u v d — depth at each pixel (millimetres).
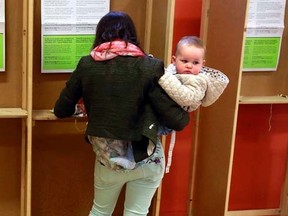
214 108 2664
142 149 1966
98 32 1969
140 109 1933
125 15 1979
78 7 2348
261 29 2693
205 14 2648
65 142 2592
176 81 1912
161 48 2354
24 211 2512
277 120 2998
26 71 2268
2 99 2354
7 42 2297
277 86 2838
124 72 1885
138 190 2098
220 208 2641
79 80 1954
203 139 2795
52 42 2361
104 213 2197
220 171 2633
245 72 2760
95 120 1924
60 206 2684
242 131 2957
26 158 2352
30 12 2096
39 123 2520
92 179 2691
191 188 2916
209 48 2660
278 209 3092
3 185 2529
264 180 3088
